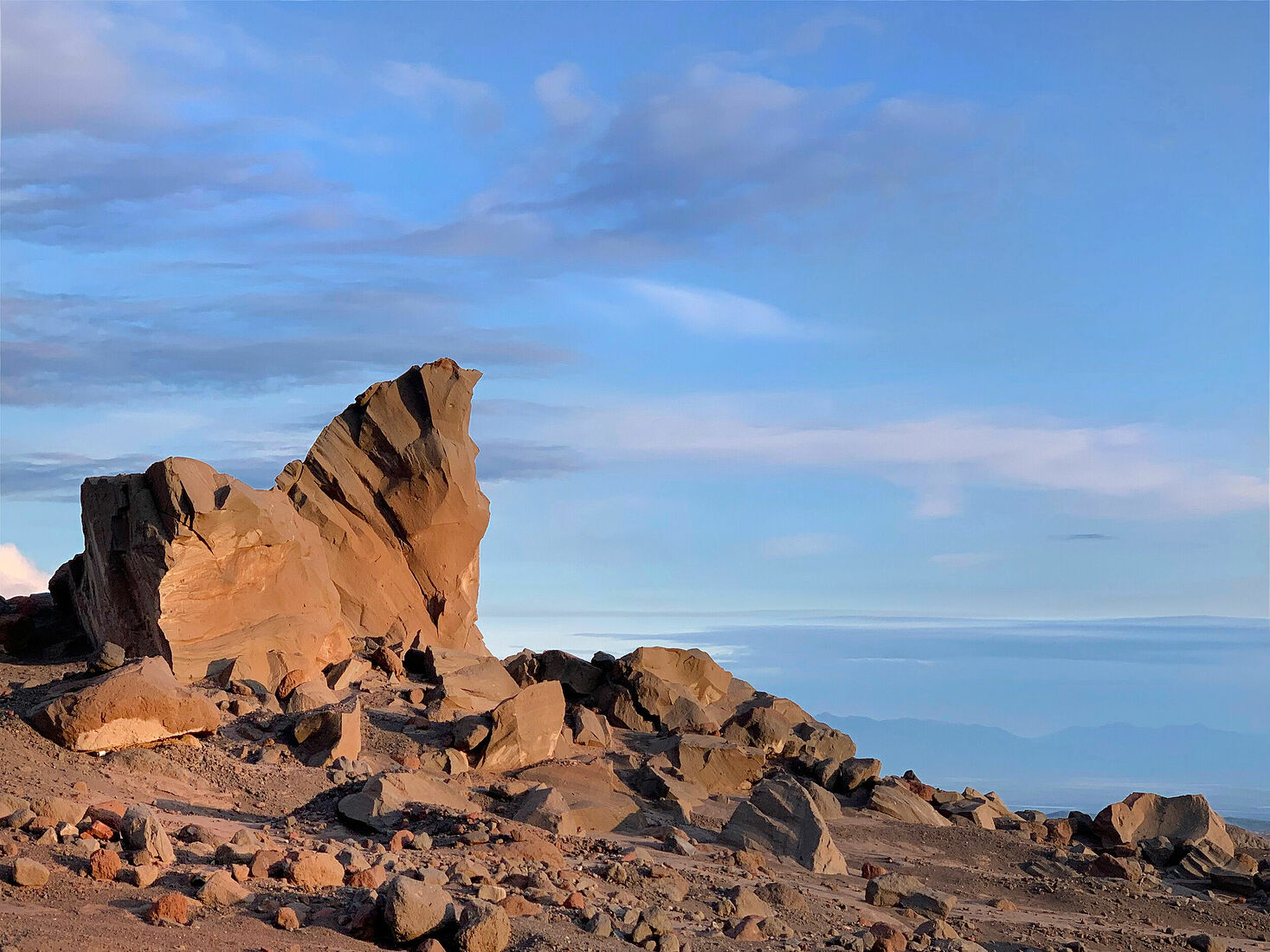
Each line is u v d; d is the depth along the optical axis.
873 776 28.91
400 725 25.94
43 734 17.44
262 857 11.84
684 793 25.33
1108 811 26.42
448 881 12.69
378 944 10.12
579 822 21.67
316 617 27.95
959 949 15.12
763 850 21.48
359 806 16.91
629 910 12.91
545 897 12.77
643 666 32.00
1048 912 20.83
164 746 18.75
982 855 24.78
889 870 22.56
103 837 12.03
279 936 9.77
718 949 12.54
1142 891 22.78
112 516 25.94
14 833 11.79
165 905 9.74
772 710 31.53
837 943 14.09
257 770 19.02
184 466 24.94
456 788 21.05
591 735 28.28
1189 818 26.52
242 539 25.39
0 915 9.12
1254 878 24.27
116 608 26.28
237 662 24.62
